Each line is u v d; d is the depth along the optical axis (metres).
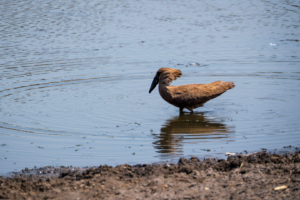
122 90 17.50
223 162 9.72
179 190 8.29
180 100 14.54
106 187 8.50
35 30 26.72
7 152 11.09
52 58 21.77
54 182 8.81
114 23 29.00
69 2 34.38
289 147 11.02
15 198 8.10
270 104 15.43
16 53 22.39
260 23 29.67
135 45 24.36
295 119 13.48
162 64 21.00
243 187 8.27
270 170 8.98
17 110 14.70
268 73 19.56
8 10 31.08
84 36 25.94
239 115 14.23
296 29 27.97
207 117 14.14
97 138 12.10
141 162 10.32
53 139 12.02
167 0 36.66
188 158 10.48
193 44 24.59
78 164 10.29
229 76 19.27
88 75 19.33
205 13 32.38
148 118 14.08
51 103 15.61
